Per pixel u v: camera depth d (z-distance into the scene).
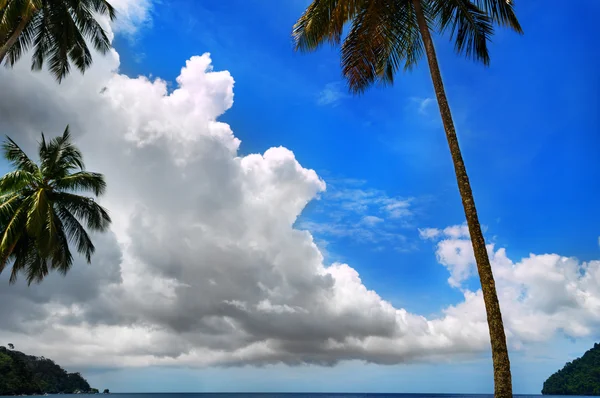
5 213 22.00
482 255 8.59
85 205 24.95
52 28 21.48
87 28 22.34
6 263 22.75
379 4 11.77
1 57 17.50
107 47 23.31
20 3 16.56
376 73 13.55
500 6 11.50
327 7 11.84
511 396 7.51
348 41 12.36
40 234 21.77
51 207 22.81
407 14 12.34
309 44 12.57
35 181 23.12
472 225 8.90
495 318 8.05
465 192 9.21
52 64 22.64
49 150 24.47
